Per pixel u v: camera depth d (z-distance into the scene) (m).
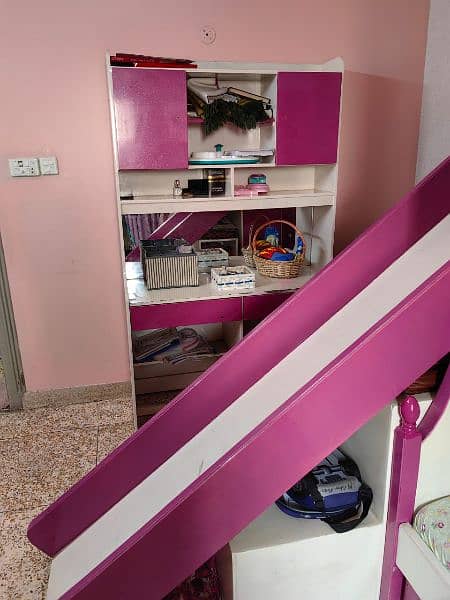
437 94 2.67
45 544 1.46
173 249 2.49
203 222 2.64
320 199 2.50
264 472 1.08
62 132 2.39
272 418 1.07
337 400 1.08
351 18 2.57
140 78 2.11
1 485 2.14
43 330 2.65
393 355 1.09
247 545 1.21
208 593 1.35
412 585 1.24
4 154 2.37
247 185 2.56
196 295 2.36
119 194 2.22
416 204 1.54
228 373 1.48
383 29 2.62
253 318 2.43
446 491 1.29
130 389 2.82
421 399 1.25
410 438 1.19
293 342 1.51
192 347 2.67
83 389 2.77
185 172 2.57
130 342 2.35
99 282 2.63
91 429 2.54
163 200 2.28
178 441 1.48
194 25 2.41
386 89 2.72
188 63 2.26
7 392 2.74
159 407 2.63
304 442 1.08
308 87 2.29
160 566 1.08
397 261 1.56
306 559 1.25
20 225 2.47
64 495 1.44
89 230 2.55
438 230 1.59
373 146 2.79
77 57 2.32
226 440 1.22
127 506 1.32
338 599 1.34
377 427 1.28
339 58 2.32
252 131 2.59
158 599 1.10
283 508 1.32
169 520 1.05
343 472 1.38
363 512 1.31
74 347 2.71
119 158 2.18
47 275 2.57
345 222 2.87
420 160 2.86
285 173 2.71
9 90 2.29
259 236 2.76
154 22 2.36
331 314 1.53
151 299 2.31
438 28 2.60
